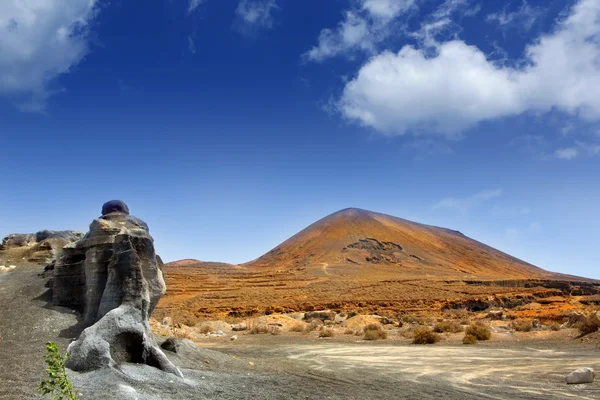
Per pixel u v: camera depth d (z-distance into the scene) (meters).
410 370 21.36
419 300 85.06
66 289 19.92
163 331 36.94
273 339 37.94
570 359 24.08
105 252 18.84
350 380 17.86
